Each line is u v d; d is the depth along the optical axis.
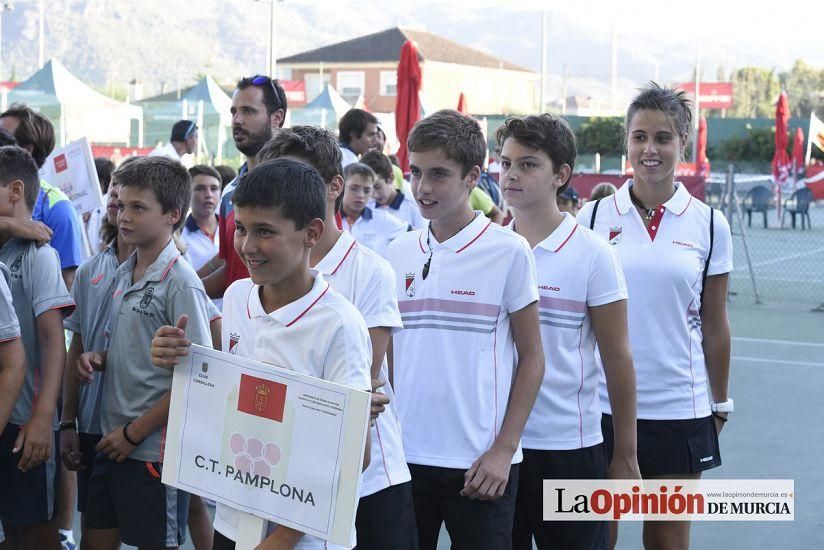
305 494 2.44
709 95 47.53
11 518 3.84
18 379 3.48
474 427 3.27
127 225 3.61
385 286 2.98
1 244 3.85
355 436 2.38
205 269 4.92
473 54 90.12
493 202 8.32
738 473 6.11
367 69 82.62
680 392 3.99
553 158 3.53
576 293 3.54
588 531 3.61
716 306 4.12
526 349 3.30
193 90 29.12
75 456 3.93
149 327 3.61
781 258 20.23
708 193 21.42
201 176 6.25
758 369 9.42
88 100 24.50
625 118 4.16
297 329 2.60
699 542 5.00
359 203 7.04
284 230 2.49
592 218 4.16
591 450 3.59
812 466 6.28
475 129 3.26
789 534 5.12
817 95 112.06
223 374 2.56
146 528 3.57
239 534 2.55
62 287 3.82
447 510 3.31
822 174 23.47
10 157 3.76
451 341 3.29
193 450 2.60
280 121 5.15
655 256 3.98
